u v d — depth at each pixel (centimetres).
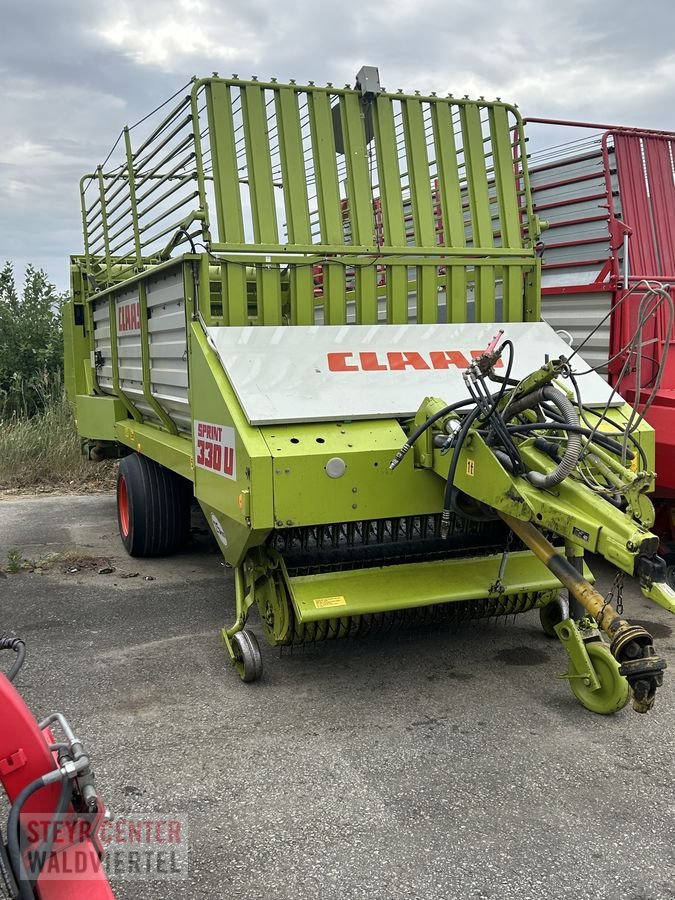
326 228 426
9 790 175
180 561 629
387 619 400
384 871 253
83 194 735
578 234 609
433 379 405
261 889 246
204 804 291
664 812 283
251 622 483
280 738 338
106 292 632
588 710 361
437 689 385
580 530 302
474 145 464
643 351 516
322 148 428
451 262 450
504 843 266
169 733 343
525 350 439
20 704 176
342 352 404
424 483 376
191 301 419
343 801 292
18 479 998
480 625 470
